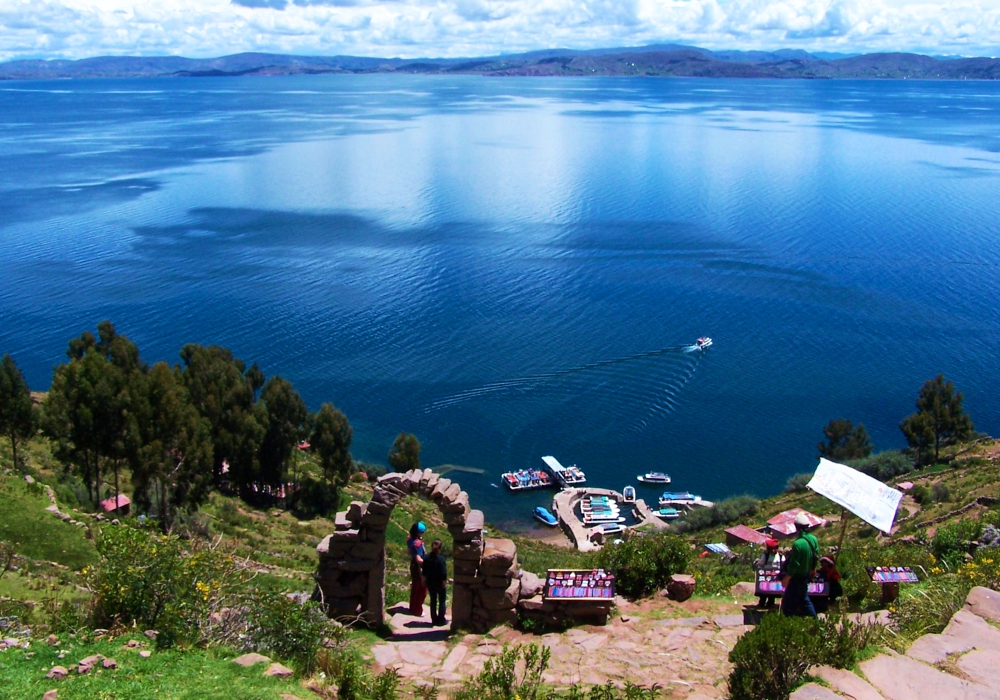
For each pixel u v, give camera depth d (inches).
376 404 3036.4
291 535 1779.0
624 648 567.2
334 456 2240.4
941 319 3838.6
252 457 2086.6
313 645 542.9
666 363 3363.7
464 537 643.5
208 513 1772.9
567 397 3122.5
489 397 3090.6
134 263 4387.3
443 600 671.1
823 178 7062.0
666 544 722.2
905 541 1003.3
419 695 515.2
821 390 3203.7
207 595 544.4
